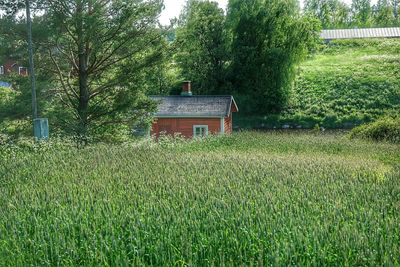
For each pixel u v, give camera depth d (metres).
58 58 21.19
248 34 49.84
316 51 62.59
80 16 19.48
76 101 21.88
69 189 9.81
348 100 46.03
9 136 17.69
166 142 21.47
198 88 50.47
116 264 5.96
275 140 25.06
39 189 9.88
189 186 9.81
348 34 70.25
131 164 13.43
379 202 8.57
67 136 18.23
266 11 49.44
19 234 7.21
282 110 47.28
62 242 6.52
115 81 21.20
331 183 10.76
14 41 19.69
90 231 6.82
